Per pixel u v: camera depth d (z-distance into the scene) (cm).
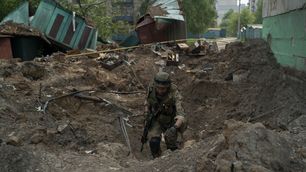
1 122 638
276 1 1482
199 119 971
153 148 614
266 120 754
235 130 465
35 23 1691
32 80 1002
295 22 1155
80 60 1388
